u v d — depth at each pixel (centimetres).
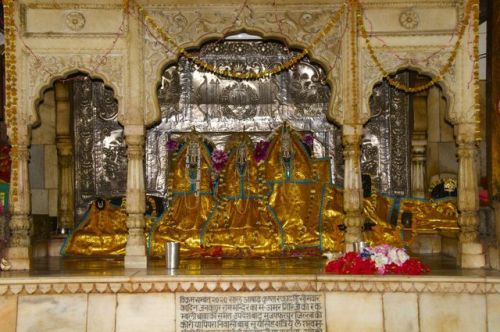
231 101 1055
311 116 1053
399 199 962
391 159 1047
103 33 804
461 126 798
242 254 895
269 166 966
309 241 912
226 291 695
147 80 810
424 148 1045
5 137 986
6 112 794
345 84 805
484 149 961
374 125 1051
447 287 691
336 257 773
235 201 944
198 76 1055
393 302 691
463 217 790
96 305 693
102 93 1053
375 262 715
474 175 795
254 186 953
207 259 876
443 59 807
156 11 810
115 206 974
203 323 693
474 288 688
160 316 692
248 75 823
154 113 808
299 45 814
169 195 971
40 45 801
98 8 805
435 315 689
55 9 803
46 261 882
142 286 695
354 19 802
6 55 794
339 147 1048
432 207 953
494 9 811
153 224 932
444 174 1044
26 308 691
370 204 955
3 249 788
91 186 1045
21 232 788
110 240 943
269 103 1055
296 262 837
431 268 775
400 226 912
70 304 693
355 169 804
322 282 695
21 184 794
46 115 1053
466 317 689
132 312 692
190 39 812
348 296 694
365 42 805
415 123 1043
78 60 805
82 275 710
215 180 964
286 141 958
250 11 812
